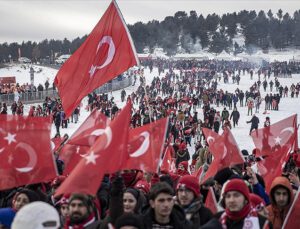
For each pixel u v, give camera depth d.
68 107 14.28
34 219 5.69
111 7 14.12
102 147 8.12
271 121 61.56
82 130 12.13
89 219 8.42
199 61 143.25
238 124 58.34
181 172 17.81
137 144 11.36
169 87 85.38
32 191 9.11
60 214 9.87
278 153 14.31
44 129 9.90
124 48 14.11
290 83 109.00
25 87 78.56
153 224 7.76
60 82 14.33
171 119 49.06
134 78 100.25
